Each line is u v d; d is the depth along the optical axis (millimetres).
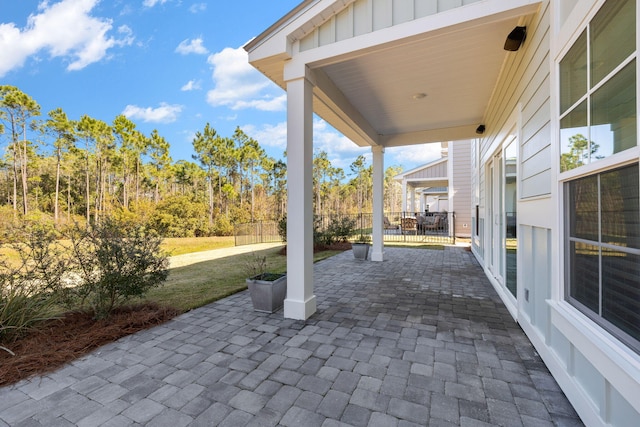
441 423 1680
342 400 1895
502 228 4133
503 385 2039
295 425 1678
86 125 21422
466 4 2549
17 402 1897
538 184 2473
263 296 3561
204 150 24000
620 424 1384
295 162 3314
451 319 3301
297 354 2506
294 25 3141
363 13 2947
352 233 10766
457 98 4629
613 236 1459
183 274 5918
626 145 1327
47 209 21359
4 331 2596
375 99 4637
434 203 31219
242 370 2260
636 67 1236
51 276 3045
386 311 3576
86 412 1798
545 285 2330
